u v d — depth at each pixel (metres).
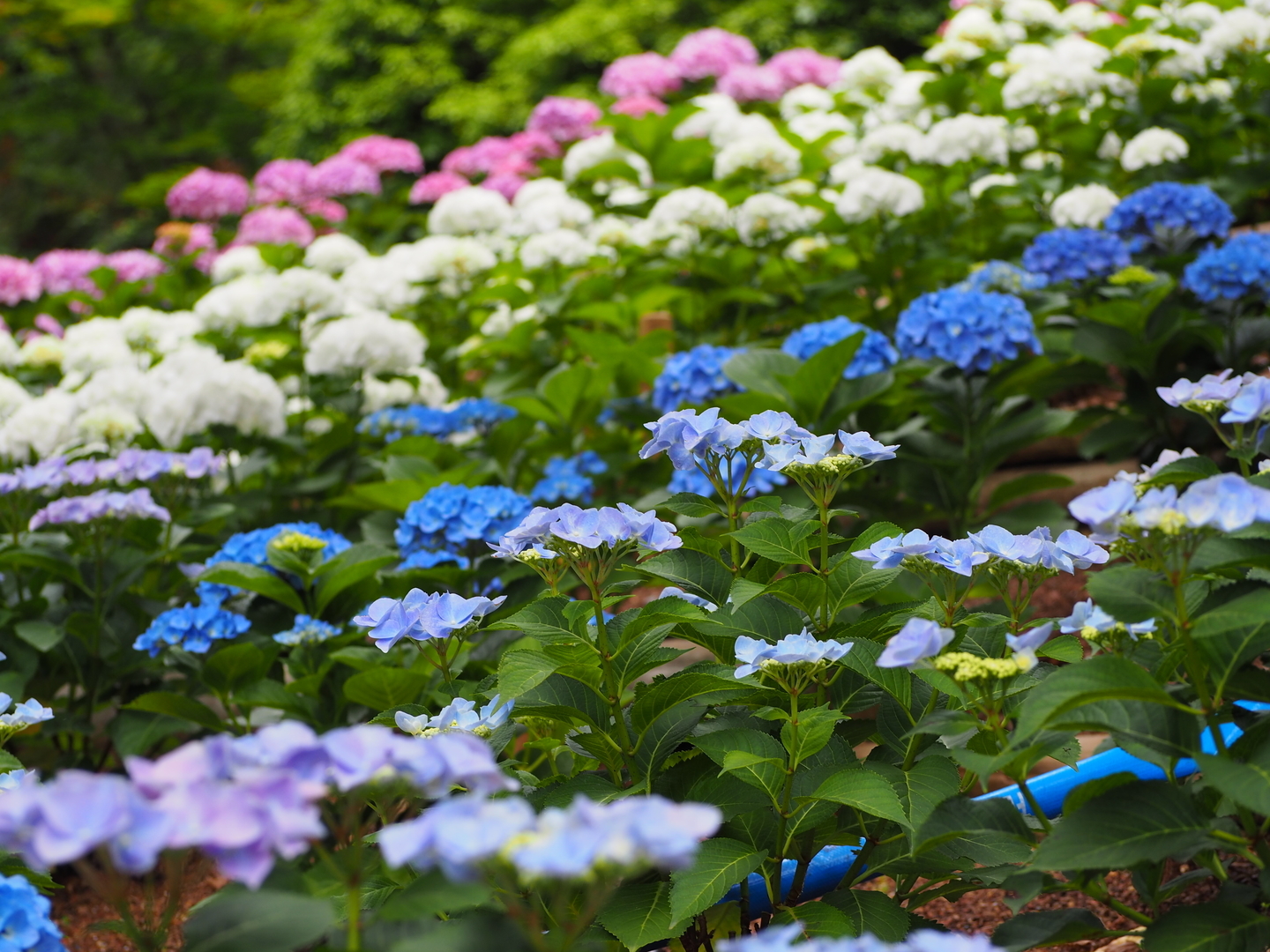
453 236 6.93
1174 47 5.98
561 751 2.41
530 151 8.63
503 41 14.29
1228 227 4.52
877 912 1.88
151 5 17.27
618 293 5.86
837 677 2.14
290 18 17.64
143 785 1.09
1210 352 4.38
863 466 2.06
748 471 2.20
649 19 12.91
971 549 1.86
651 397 4.64
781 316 5.41
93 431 4.27
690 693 1.91
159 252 8.43
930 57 6.75
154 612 3.73
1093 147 5.98
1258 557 1.56
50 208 18.44
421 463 4.11
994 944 1.78
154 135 18.33
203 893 3.17
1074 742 1.81
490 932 1.28
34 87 17.72
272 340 5.29
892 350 3.99
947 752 1.98
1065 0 8.17
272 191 8.81
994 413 4.33
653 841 1.02
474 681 3.04
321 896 1.72
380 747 1.19
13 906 1.51
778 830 1.94
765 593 2.06
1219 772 1.48
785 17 12.56
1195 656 1.62
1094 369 4.41
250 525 4.52
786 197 5.90
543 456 4.82
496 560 3.33
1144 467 2.22
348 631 3.32
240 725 3.34
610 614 3.51
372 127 14.28
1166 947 1.58
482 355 5.76
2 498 3.89
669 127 6.59
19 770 2.09
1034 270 4.54
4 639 3.52
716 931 2.12
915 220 5.72
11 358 5.48
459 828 1.06
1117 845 1.54
